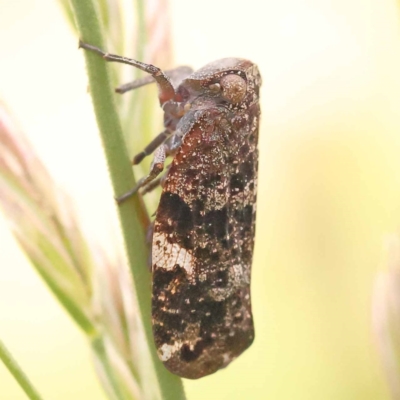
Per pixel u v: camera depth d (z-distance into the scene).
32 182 0.05
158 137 0.05
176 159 0.05
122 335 0.05
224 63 0.05
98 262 0.05
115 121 0.05
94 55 0.05
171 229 0.05
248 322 0.05
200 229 0.05
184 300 0.05
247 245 0.05
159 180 0.05
